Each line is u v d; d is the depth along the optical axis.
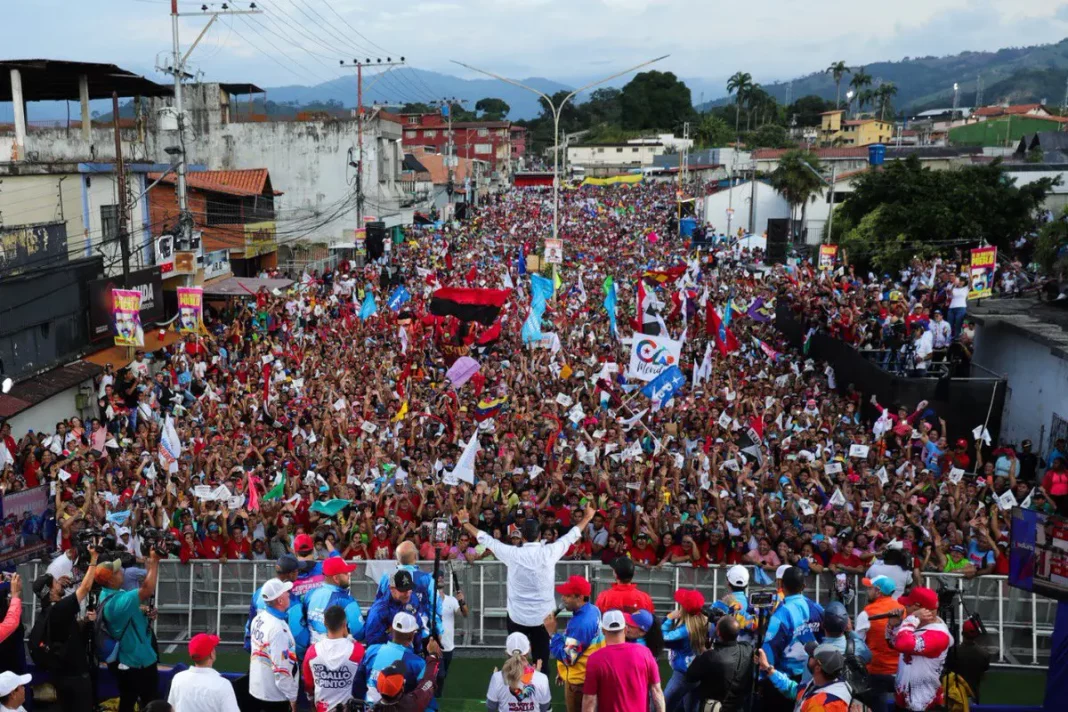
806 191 68.88
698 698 8.60
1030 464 21.02
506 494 16.06
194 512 15.63
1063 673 10.00
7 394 22.91
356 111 67.00
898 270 41.56
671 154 157.25
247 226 47.88
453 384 22.62
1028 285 30.05
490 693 8.46
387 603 8.78
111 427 22.36
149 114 60.88
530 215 96.88
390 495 15.90
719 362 27.77
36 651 8.87
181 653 13.29
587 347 29.98
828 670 7.68
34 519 12.67
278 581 8.73
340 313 38.31
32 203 30.20
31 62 33.75
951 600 10.23
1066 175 52.47
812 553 13.69
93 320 27.55
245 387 25.52
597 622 8.74
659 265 51.28
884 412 20.72
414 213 82.50
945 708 9.83
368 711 7.64
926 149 77.88
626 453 17.98
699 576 13.52
